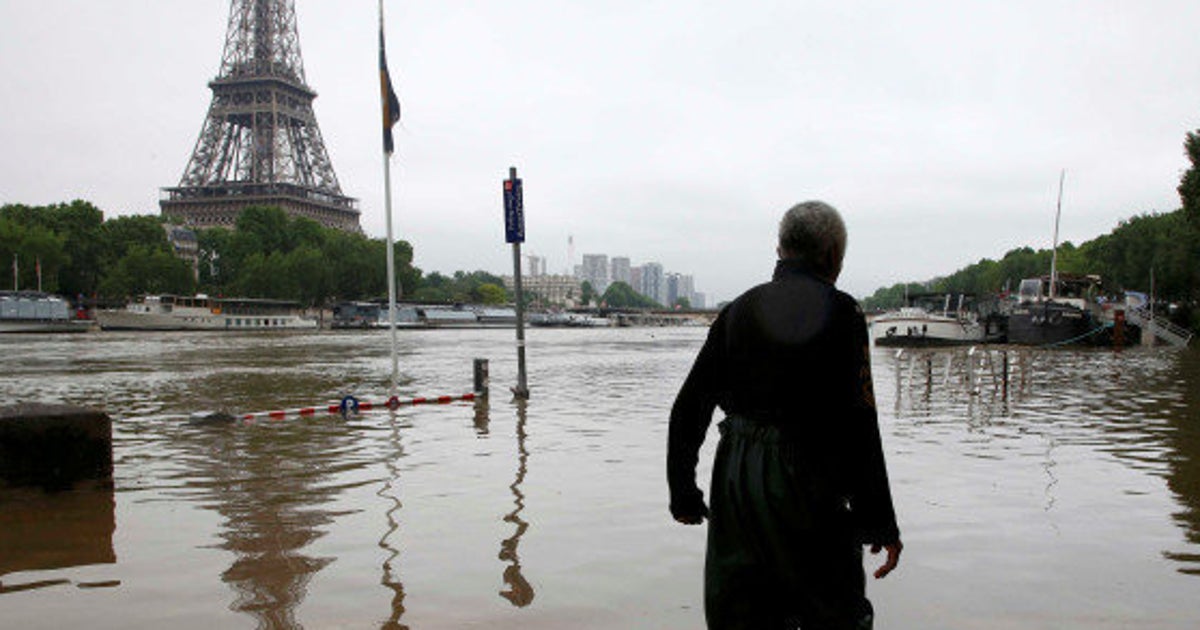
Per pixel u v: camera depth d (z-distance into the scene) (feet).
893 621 16.02
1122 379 75.97
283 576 18.86
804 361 9.68
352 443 37.91
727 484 9.98
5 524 23.54
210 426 43.98
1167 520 23.67
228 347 162.09
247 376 82.28
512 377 80.74
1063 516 24.11
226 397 60.54
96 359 115.85
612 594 17.52
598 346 175.01
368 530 22.74
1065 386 68.18
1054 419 46.19
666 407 52.90
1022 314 160.56
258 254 416.46
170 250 411.75
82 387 69.41
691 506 10.66
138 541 21.83
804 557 9.59
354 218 589.73
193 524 23.50
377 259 482.28
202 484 28.96
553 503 25.77
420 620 16.08
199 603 17.16
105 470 28.32
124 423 45.65
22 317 271.08
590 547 20.99
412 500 26.30
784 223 10.85
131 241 395.14
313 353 135.33
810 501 9.60
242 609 16.79
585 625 15.76
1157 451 35.32
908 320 166.61
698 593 17.57
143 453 35.50
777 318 9.91
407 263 520.42
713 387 10.67
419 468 31.71
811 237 10.57
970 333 178.91
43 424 27.55
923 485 28.35
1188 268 209.05
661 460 33.24
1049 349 145.79
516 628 15.62
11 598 17.52
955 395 60.44
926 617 16.22
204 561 20.04
